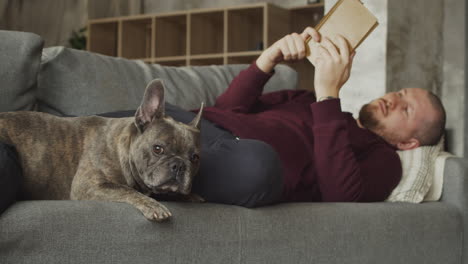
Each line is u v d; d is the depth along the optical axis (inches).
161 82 66.2
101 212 55.8
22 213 52.8
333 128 82.3
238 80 101.3
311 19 248.5
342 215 74.7
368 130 98.3
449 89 169.8
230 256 63.2
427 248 84.6
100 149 66.6
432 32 162.6
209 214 62.6
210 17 257.1
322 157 82.0
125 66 98.6
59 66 89.7
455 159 94.5
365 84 136.7
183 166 62.3
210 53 263.0
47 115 69.1
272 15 234.8
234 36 245.8
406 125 101.9
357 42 87.0
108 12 278.5
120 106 92.8
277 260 67.3
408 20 145.9
